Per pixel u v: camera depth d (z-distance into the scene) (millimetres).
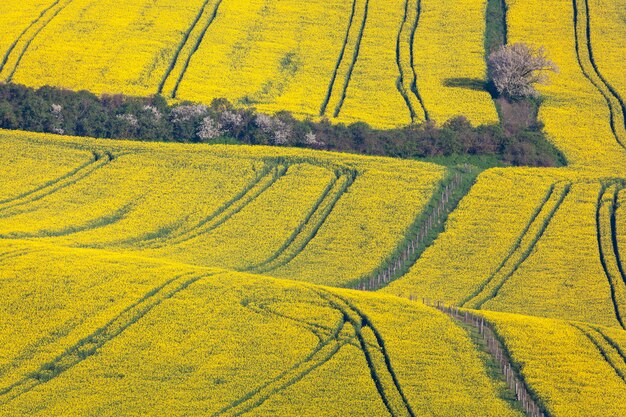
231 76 169625
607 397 87000
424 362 90438
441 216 132750
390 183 138750
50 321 93375
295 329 94812
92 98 153625
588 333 98938
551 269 120375
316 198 134875
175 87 164125
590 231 129250
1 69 166625
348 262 120562
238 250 122312
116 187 136125
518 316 103938
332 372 88312
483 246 125375
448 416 82500
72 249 110062
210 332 93375
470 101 167375
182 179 138625
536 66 168625
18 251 106562
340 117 158875
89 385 85125
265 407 82688
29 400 82750
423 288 114938
